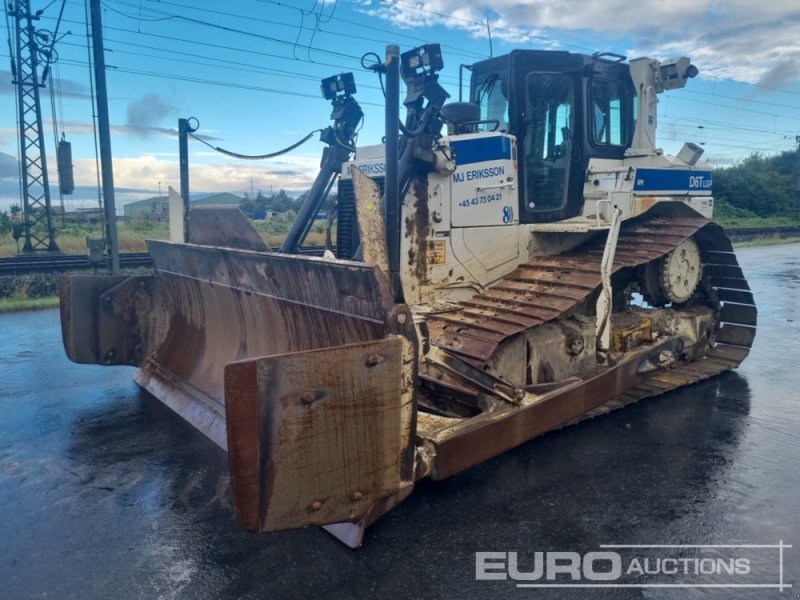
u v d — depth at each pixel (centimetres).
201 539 332
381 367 284
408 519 353
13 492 385
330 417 271
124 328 565
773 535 335
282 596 286
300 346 375
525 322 443
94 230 2516
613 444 461
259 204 4450
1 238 2319
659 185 607
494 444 380
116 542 330
